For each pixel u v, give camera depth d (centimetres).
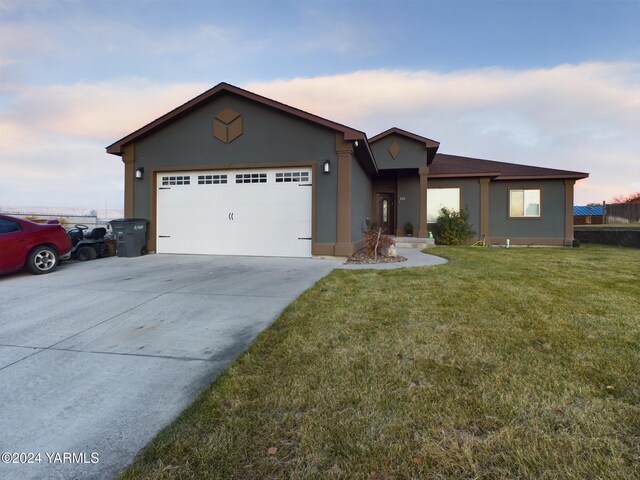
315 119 838
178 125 935
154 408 220
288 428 191
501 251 1094
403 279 583
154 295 490
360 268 713
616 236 1384
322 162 855
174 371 270
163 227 959
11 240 614
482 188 1438
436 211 1480
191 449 176
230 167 905
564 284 543
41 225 672
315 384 238
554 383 233
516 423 191
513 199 1443
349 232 852
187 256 907
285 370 260
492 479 152
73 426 202
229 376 253
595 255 973
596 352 284
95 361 287
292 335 329
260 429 191
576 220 2386
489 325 351
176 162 937
